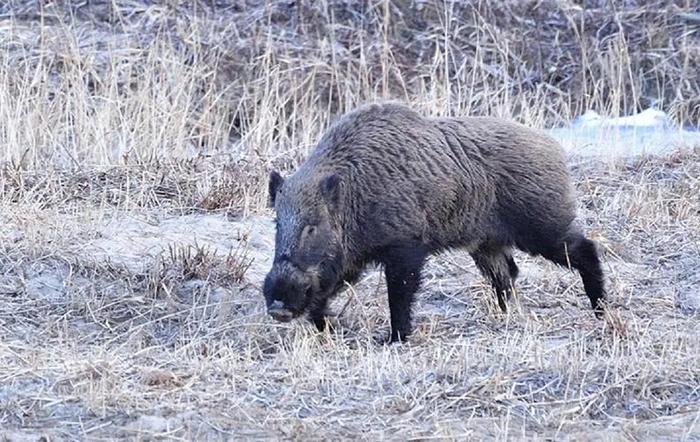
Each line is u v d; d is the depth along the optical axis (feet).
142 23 167.02
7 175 114.01
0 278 93.15
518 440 65.77
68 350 80.12
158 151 127.65
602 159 129.80
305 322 86.33
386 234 84.43
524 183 88.69
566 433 67.10
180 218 108.17
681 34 175.83
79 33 164.25
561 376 73.51
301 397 71.15
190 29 167.02
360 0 173.99
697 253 103.40
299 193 81.82
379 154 84.99
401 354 80.48
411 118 87.35
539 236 89.71
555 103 161.07
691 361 75.77
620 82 146.20
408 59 167.43
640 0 179.63
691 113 164.86
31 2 170.40
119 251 99.40
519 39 171.83
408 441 65.51
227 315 89.30
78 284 93.04
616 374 73.20
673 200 115.44
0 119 129.90
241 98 153.48
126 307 90.53
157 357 79.10
